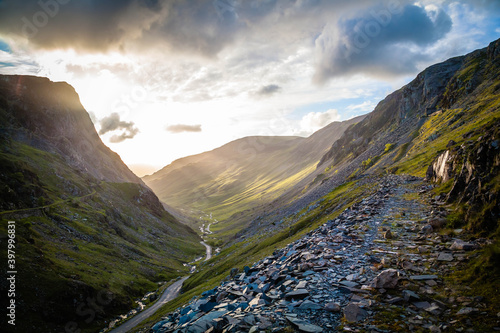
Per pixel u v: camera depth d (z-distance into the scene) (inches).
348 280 589.0
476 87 4611.2
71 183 7185.0
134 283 4271.7
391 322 412.2
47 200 5442.9
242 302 611.5
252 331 440.8
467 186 892.0
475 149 952.3
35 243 3828.7
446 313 408.8
